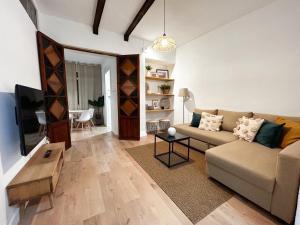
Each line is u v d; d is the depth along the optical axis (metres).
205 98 3.62
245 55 2.75
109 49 3.36
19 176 1.27
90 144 3.39
